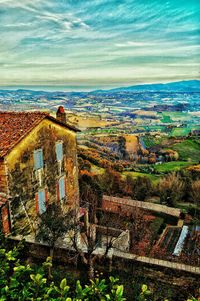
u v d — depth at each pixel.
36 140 14.20
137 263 9.15
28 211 13.66
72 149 18.25
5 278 4.73
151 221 29.17
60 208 14.98
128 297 8.24
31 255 10.55
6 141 12.56
